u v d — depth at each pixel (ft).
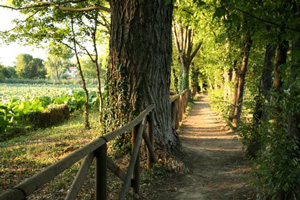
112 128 19.54
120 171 10.55
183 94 50.83
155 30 18.93
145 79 18.81
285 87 9.10
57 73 316.60
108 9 23.89
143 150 18.26
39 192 13.03
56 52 33.60
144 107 18.83
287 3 7.72
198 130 36.68
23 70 344.28
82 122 40.75
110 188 13.32
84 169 7.30
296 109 8.95
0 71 312.91
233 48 29.35
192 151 24.40
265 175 10.82
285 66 8.68
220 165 20.58
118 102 19.30
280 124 10.73
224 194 13.78
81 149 7.06
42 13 30.32
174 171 17.40
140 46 18.70
